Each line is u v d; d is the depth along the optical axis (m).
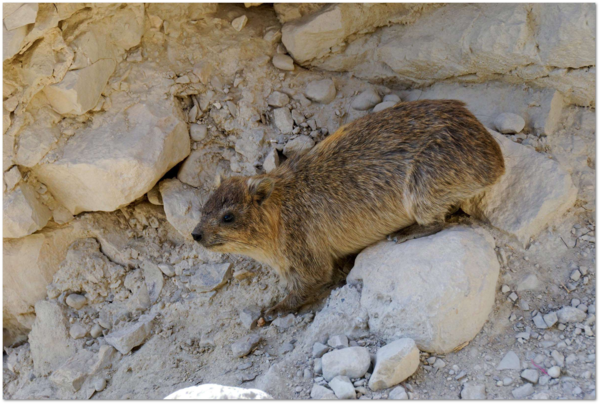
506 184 2.90
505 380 2.73
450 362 2.77
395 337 2.80
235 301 2.97
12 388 2.97
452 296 2.78
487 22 2.97
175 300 2.98
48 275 3.01
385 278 2.83
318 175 2.91
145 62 3.03
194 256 3.01
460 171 2.85
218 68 3.07
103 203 2.97
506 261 2.87
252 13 3.14
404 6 3.05
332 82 3.09
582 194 2.91
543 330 2.80
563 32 2.91
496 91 3.02
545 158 2.90
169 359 2.91
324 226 2.90
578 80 2.94
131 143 2.95
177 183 3.03
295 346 2.87
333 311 2.86
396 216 2.89
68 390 2.89
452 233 2.85
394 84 3.11
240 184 2.89
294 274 2.92
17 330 3.06
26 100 2.93
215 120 3.05
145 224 3.05
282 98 3.06
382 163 2.88
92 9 2.96
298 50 3.07
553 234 2.88
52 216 3.02
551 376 2.73
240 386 2.80
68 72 2.93
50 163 2.95
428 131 2.87
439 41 3.02
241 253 2.91
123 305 2.99
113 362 2.92
